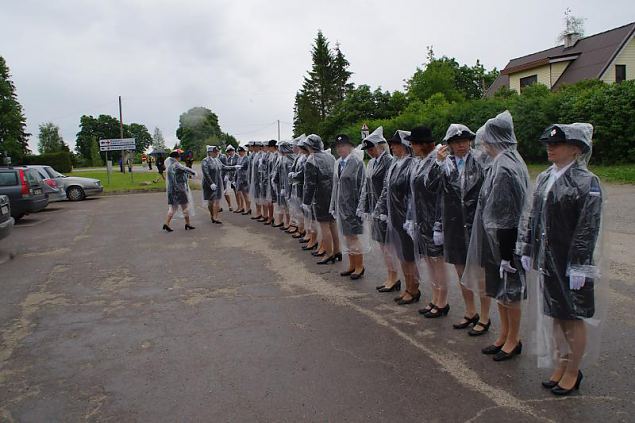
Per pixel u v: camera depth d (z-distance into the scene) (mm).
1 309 5555
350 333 4539
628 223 8617
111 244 9359
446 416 3092
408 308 5211
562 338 3314
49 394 3570
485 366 3789
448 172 4383
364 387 3502
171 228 11008
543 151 18875
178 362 4027
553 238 3205
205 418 3168
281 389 3510
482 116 21328
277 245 8836
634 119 15766
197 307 5445
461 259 4434
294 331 4629
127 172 39469
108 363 4059
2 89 45625
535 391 3375
